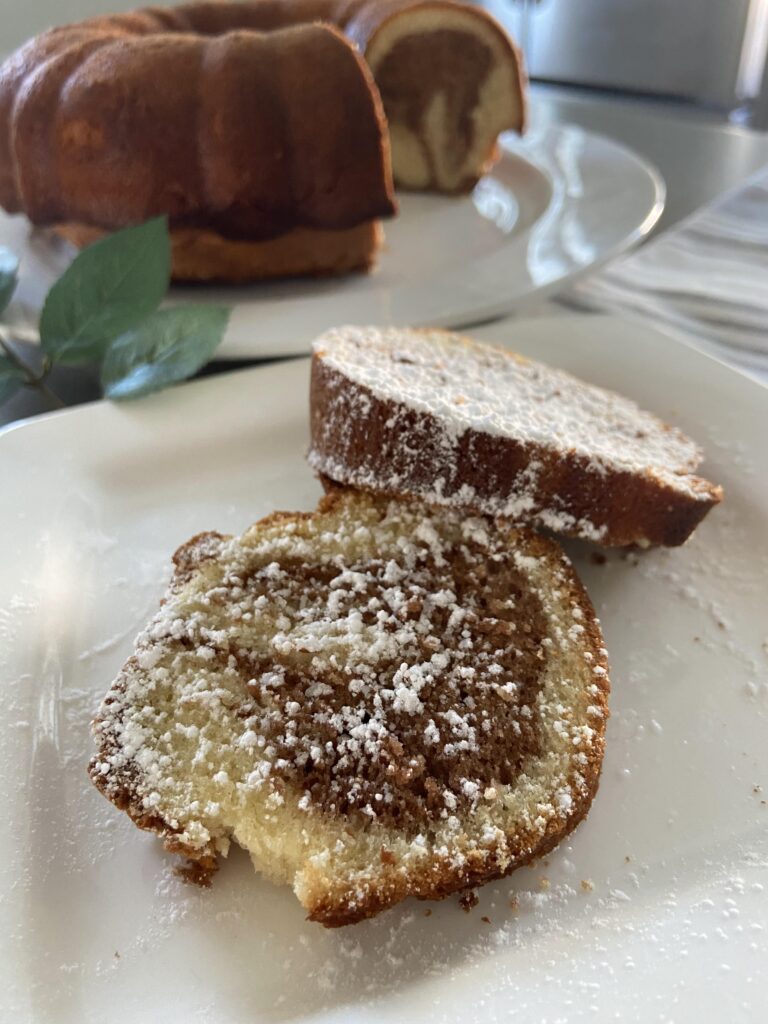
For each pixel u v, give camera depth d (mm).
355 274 291
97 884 124
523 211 337
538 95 487
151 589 169
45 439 193
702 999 109
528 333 228
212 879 126
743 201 322
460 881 122
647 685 154
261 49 260
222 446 198
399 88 347
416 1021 108
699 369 215
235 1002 113
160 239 213
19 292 253
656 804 137
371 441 173
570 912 123
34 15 532
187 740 135
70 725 145
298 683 141
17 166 273
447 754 133
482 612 154
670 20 549
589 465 164
